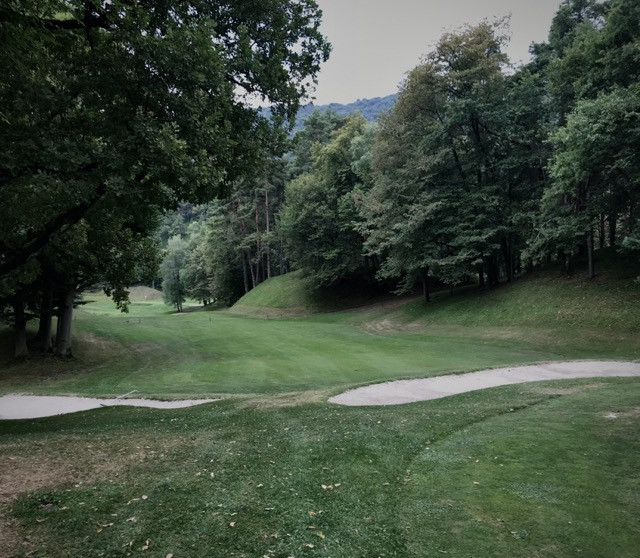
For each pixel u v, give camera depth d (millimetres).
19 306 22531
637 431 7309
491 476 5762
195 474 5957
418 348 22688
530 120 28984
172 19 9391
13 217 10992
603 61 22750
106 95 8602
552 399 10539
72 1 7266
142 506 4957
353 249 44844
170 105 8656
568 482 5445
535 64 33719
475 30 28984
